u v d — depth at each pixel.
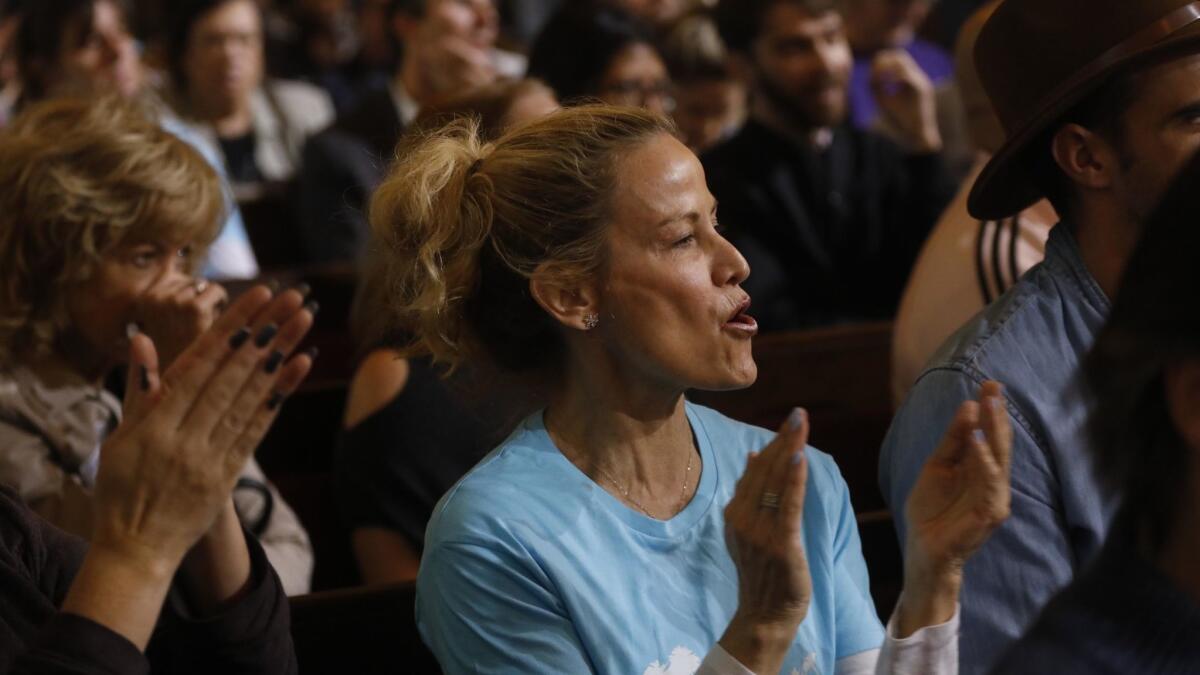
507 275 2.47
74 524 3.33
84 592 1.85
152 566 1.87
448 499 2.48
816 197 6.24
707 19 7.25
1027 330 2.68
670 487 2.50
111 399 3.48
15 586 2.35
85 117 3.36
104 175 3.29
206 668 2.21
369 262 3.65
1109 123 2.62
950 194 6.32
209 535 2.22
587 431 2.49
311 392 4.52
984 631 2.54
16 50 7.16
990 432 1.99
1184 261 1.50
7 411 3.32
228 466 1.88
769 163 6.25
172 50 8.01
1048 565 2.54
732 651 2.08
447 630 2.41
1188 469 1.58
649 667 2.35
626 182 2.40
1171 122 2.56
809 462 2.58
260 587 2.25
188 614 2.22
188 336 3.33
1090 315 2.68
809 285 6.23
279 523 3.68
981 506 1.99
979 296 3.44
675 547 2.45
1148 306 1.53
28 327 3.34
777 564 2.01
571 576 2.37
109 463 1.87
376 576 3.78
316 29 10.20
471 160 2.53
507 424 2.95
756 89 6.30
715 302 2.39
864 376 4.86
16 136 3.37
